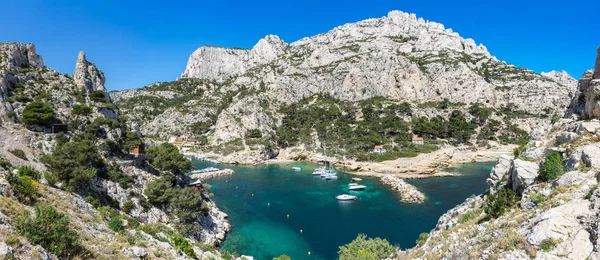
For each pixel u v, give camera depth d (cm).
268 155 16975
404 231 6412
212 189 10225
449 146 15950
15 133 5300
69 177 4728
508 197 2950
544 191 2581
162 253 2841
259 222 7088
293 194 9550
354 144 16000
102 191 5156
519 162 3108
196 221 5850
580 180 2275
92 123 7019
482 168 13000
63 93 7744
